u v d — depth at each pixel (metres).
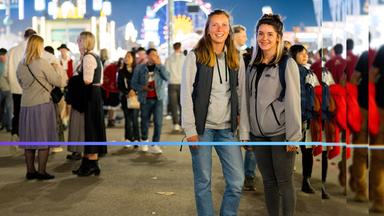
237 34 6.29
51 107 7.07
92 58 7.18
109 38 17.73
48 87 7.00
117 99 13.40
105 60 13.17
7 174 7.57
